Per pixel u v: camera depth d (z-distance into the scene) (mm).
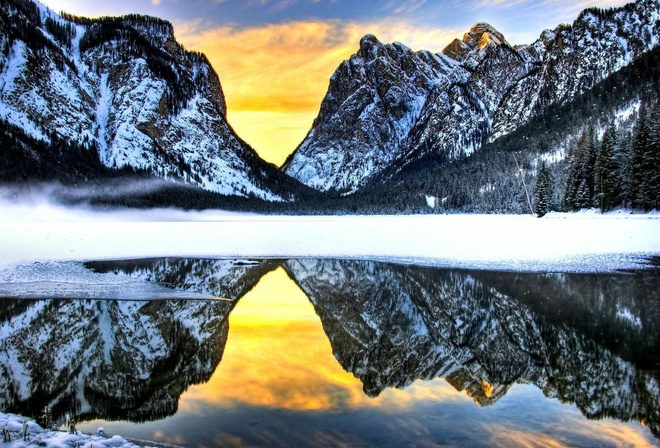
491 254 42906
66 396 14523
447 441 10992
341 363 17125
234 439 11180
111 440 10156
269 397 13945
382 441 11008
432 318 23719
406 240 57406
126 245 55219
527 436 11273
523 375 15859
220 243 58688
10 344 20156
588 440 11102
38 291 29859
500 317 23438
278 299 28578
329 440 11055
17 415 11703
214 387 14852
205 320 23766
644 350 18172
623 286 29500
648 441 11055
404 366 16891
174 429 11797
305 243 57625
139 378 16094
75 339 20734
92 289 30750
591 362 17000
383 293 29844
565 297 27031
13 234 65562
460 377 15656
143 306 26656
